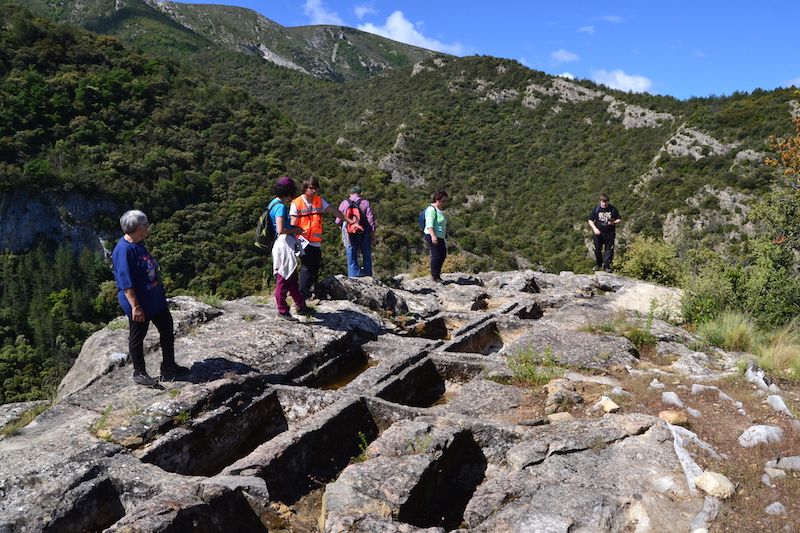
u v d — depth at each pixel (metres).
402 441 3.20
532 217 110.69
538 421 3.55
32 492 2.64
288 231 5.68
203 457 3.50
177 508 2.37
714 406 3.67
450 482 3.20
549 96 159.38
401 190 113.38
